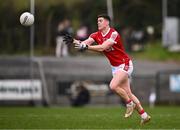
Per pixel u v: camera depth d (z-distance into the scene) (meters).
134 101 39.78
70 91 72.56
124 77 39.84
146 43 108.94
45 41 101.88
